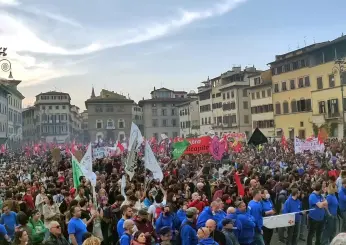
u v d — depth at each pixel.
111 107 135.25
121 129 135.12
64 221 11.14
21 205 11.56
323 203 12.98
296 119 74.38
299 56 72.88
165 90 140.25
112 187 16.00
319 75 68.50
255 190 12.52
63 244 9.01
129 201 12.16
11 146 103.31
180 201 12.98
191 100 122.94
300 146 31.89
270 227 12.88
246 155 36.41
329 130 65.62
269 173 19.97
